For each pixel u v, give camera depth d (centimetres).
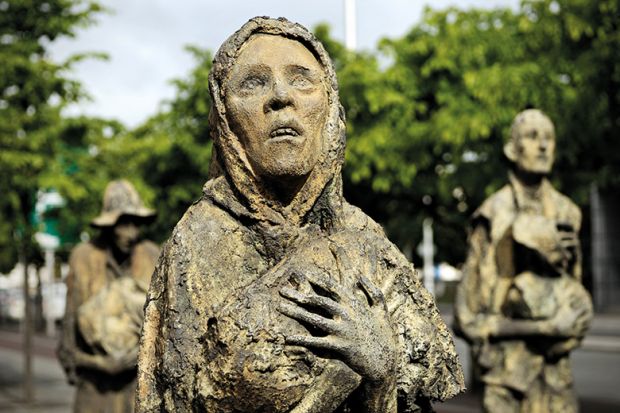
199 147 1141
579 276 602
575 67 822
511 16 1017
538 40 875
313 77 243
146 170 1177
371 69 1066
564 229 593
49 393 1179
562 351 580
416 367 239
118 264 715
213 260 239
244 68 240
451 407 1016
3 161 1023
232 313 219
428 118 1068
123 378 666
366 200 1110
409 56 1062
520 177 615
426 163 1005
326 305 221
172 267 237
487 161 957
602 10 765
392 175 1018
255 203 243
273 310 220
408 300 246
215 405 219
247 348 216
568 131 843
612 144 860
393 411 227
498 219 605
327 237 243
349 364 219
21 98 1056
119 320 666
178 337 230
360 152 1007
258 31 244
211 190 248
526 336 580
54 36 1075
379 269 243
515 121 620
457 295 613
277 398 217
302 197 246
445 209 1120
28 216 1106
